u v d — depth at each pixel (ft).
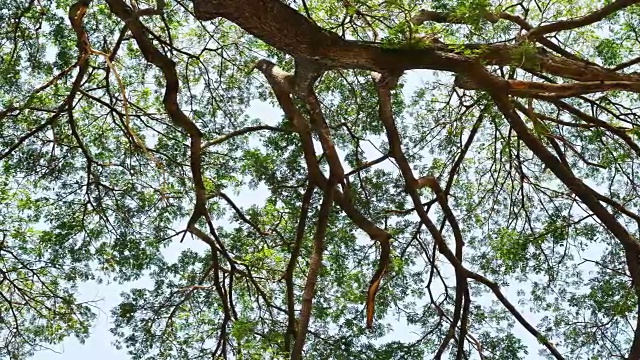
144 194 44.50
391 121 36.68
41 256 43.93
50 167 43.04
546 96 32.58
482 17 27.91
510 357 42.57
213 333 43.45
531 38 32.96
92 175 42.04
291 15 28.02
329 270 43.19
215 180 45.19
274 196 44.52
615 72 33.37
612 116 41.63
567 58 34.19
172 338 43.37
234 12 26.81
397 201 46.09
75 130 38.40
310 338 42.45
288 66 47.11
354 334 42.70
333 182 35.29
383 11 34.01
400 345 42.68
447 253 38.42
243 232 44.27
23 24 40.83
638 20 38.32
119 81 25.62
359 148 46.91
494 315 44.45
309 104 35.55
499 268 46.11
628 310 39.01
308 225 43.83
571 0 37.83
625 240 34.71
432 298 43.21
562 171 35.09
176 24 44.86
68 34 41.78
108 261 44.24
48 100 42.01
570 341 42.60
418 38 29.55
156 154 45.06
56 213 43.91
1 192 42.75
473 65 31.19
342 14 35.94
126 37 38.65
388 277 44.14
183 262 44.78
